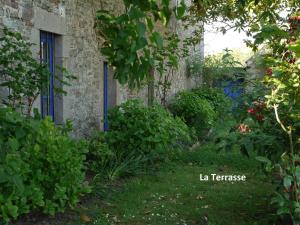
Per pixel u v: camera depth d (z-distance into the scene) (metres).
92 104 7.72
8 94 5.19
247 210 4.84
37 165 4.02
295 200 3.59
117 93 8.73
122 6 9.09
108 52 3.23
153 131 6.75
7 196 3.65
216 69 16.69
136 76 3.17
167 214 4.69
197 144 9.76
